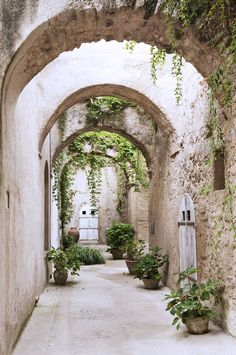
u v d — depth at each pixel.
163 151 8.91
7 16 4.02
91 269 12.63
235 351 4.32
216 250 5.35
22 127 5.46
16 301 4.79
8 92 4.18
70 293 8.20
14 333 4.61
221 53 4.47
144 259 8.72
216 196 5.38
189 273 5.55
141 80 7.79
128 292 8.23
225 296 5.02
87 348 4.64
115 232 15.80
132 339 4.95
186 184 6.96
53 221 12.80
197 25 4.36
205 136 5.85
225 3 4.10
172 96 7.76
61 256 9.38
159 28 4.59
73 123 10.94
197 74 6.26
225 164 4.96
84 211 21.97
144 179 13.49
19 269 5.04
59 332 5.29
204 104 5.88
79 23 4.34
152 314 6.24
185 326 5.38
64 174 14.29
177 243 7.71
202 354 4.30
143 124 10.75
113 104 10.84
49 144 10.18
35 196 7.12
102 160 14.70
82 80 7.82
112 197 21.95
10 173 4.36
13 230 4.57
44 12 4.07
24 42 4.00
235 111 4.55
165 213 8.76
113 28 4.57
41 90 7.75
